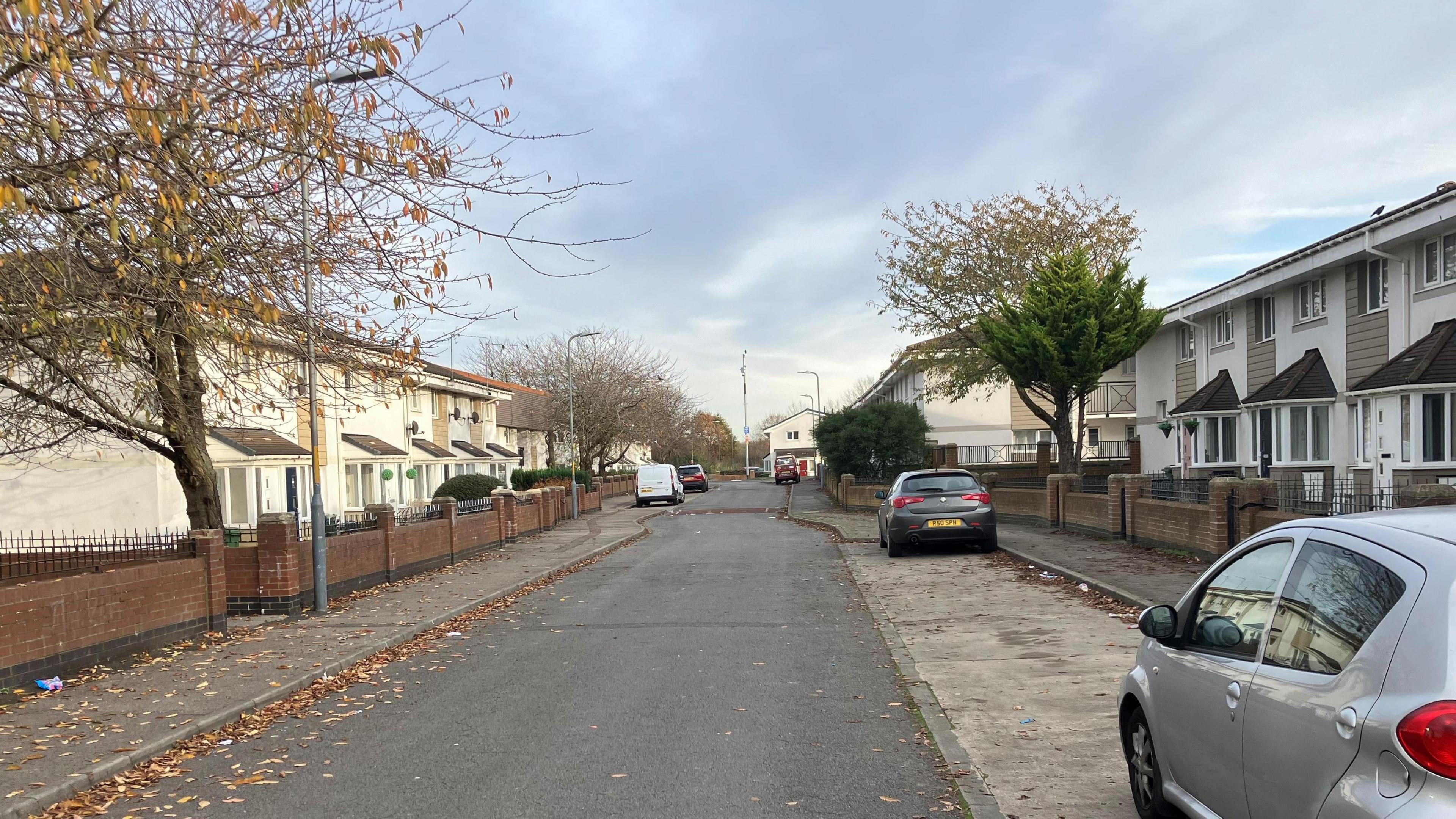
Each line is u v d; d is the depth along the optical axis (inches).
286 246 346.0
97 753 250.2
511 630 458.9
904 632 418.3
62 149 289.4
